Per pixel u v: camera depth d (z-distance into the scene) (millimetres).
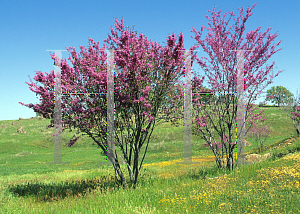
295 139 23250
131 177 9750
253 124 12227
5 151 38219
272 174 7625
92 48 9188
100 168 18906
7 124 65250
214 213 5312
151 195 7738
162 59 9078
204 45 11312
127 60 8305
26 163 26531
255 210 5012
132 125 9758
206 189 7457
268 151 20172
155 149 31672
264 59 11023
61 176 14906
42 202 8156
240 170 10273
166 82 9109
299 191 5887
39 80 8656
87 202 7430
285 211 4840
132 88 8719
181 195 7234
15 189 10094
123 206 6648
